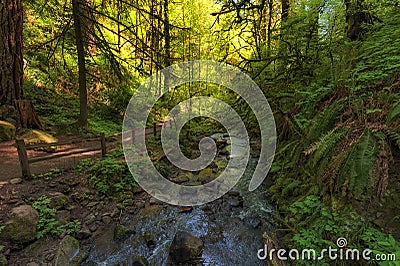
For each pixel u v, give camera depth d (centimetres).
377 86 318
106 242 375
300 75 570
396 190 238
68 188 481
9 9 721
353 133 295
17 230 332
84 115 861
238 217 438
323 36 551
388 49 298
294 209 325
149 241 381
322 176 312
